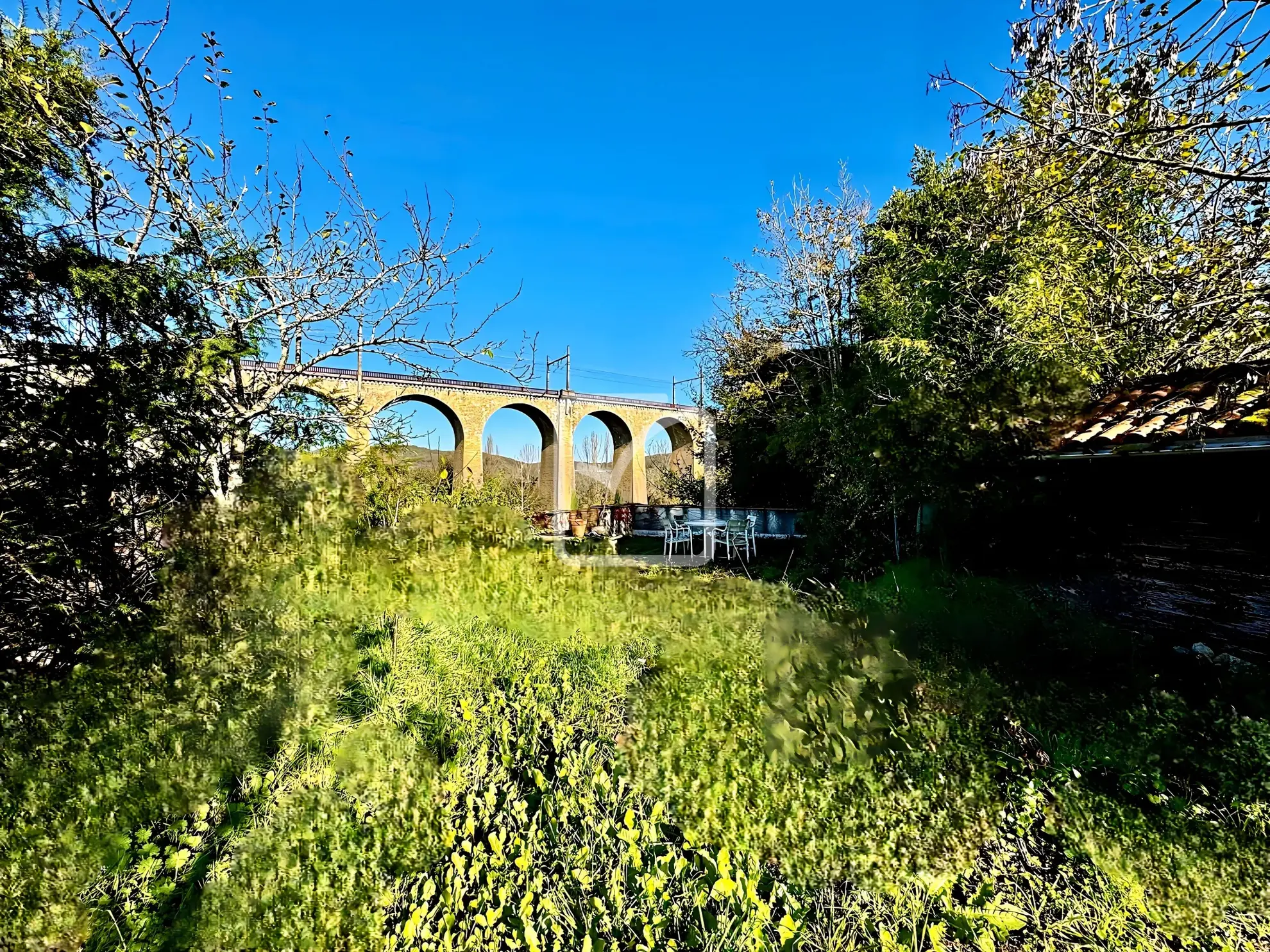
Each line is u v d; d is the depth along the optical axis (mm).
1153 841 2424
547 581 6191
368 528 5715
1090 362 5238
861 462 6930
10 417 3145
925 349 6879
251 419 4766
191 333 4074
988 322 6906
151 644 3660
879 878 2395
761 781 2871
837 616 4676
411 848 2740
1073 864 2443
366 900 2496
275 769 3176
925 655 3879
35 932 2211
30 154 3330
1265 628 3863
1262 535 3953
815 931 2225
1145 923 2150
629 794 3002
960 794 2773
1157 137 3592
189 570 4035
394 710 3680
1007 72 3861
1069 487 5281
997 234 6531
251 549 4430
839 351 10656
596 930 2320
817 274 11008
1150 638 4402
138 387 3629
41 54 3361
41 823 2561
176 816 2830
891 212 10172
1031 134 4535
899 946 2088
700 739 3219
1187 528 4387
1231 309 4227
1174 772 2822
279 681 3709
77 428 3438
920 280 8148
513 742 3566
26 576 3307
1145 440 4117
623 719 3711
